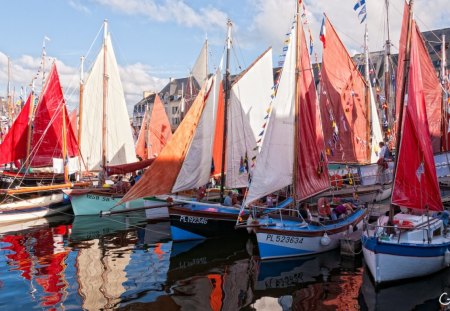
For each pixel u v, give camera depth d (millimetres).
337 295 15734
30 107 35219
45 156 35875
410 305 14680
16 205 31750
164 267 19438
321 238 20656
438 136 27094
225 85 26688
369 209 26656
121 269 19109
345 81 33656
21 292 16062
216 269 19016
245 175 28453
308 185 21875
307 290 16266
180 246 23375
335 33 32688
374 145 35656
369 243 16531
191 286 16812
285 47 21062
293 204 21156
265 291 16234
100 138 38875
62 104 35812
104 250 22625
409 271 16500
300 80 21625
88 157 38750
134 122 114250
